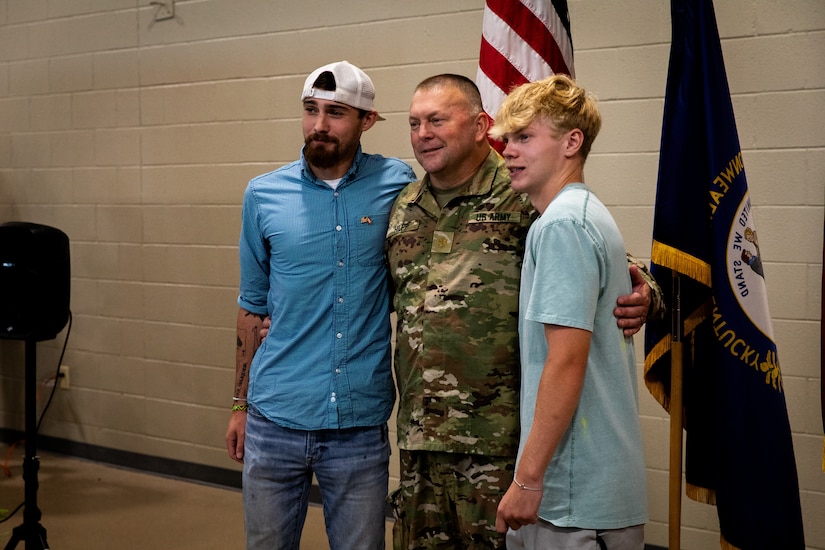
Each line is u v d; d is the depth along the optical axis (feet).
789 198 8.97
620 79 9.68
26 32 14.16
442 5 10.59
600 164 9.86
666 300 6.88
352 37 11.24
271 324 6.84
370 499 6.73
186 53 12.61
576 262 4.89
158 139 13.00
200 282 12.80
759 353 6.61
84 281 13.93
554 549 5.16
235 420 7.22
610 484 5.08
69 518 11.40
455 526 6.23
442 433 5.98
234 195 12.39
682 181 6.65
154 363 13.33
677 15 6.77
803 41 8.79
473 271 5.94
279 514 6.79
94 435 14.03
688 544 9.68
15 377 14.62
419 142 6.06
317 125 6.45
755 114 9.07
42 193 14.29
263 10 11.90
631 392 5.26
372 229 6.64
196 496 12.31
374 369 6.67
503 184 6.07
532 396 5.20
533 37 7.51
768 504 6.57
